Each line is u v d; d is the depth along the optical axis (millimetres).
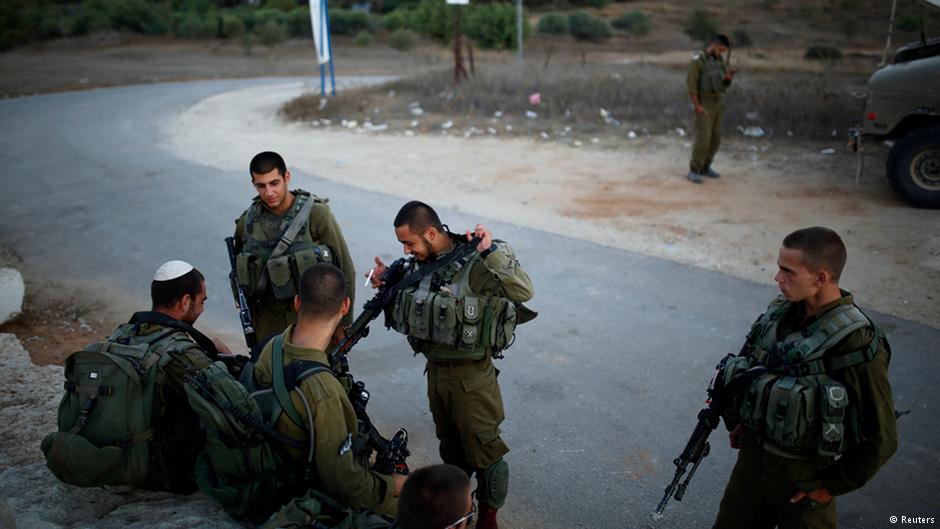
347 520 2479
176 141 14227
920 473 3998
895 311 5922
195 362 2811
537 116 15234
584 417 4672
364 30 44406
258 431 2576
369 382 5184
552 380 5137
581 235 8203
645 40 42156
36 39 42625
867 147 11719
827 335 2420
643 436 4453
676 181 10484
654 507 3811
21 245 8430
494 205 9500
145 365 2777
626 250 7664
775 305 2729
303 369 2588
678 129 13648
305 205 3889
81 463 2645
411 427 4641
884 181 9992
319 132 15164
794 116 13023
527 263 7352
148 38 43625
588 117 14797
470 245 3035
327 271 2676
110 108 19484
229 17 43781
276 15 45688
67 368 2822
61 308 6656
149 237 8508
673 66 24969
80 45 41156
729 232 8141
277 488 2672
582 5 52094
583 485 4004
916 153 8555
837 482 2529
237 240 4117
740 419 2723
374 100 17344
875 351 2377
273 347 2678
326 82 25938
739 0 47781
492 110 15805
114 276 7414
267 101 20672
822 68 22438
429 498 2016
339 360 3178
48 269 7664
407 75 20906
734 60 26438
